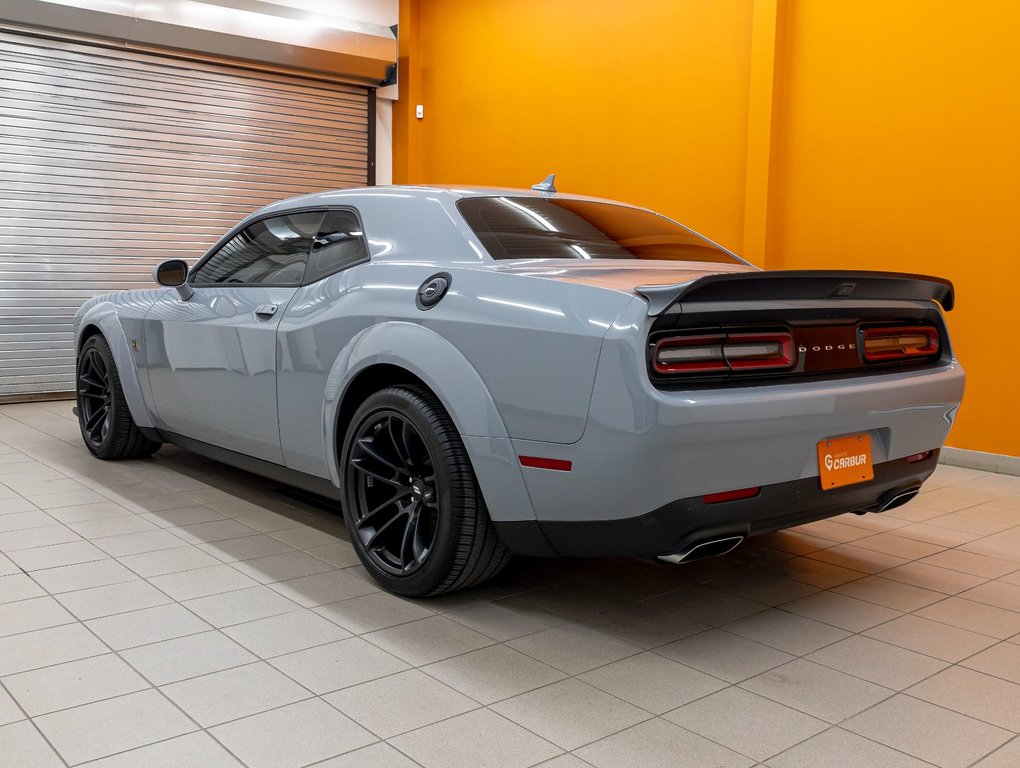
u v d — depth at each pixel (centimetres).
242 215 777
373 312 255
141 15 673
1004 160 443
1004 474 453
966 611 254
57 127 667
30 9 629
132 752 167
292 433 293
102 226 696
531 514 221
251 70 768
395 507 266
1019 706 194
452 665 209
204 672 202
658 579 276
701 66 586
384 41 814
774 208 545
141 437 420
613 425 196
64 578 264
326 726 178
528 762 166
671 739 176
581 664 212
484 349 222
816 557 304
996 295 452
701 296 196
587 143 674
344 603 248
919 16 470
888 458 240
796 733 180
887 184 491
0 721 178
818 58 516
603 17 651
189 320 344
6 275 654
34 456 441
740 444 202
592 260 255
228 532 314
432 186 292
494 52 751
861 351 236
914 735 180
